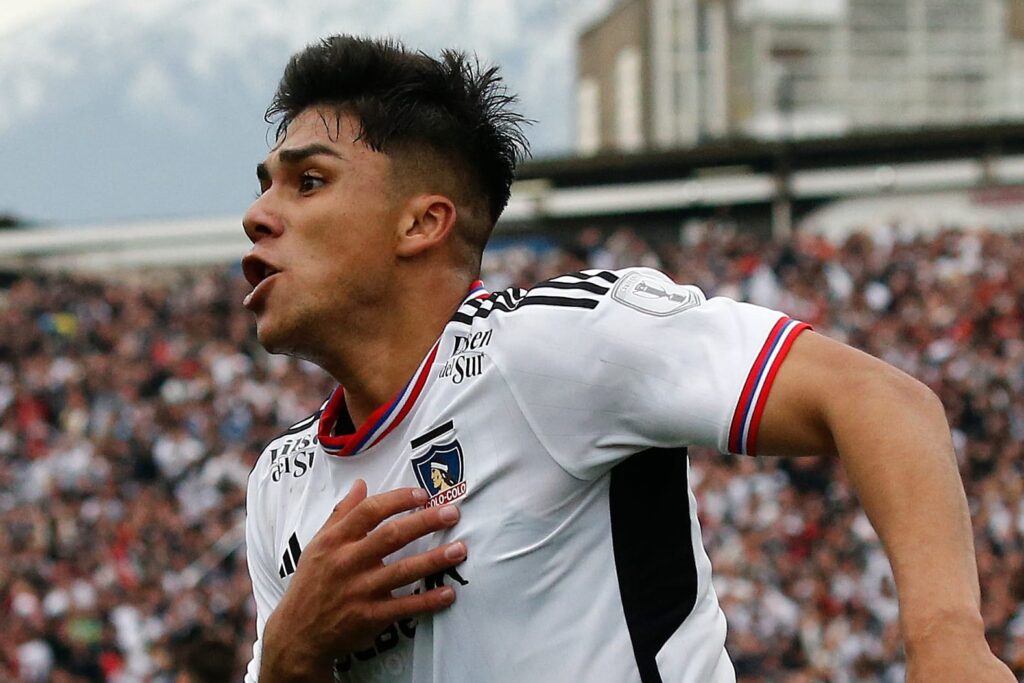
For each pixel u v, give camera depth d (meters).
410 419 7.04
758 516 50.75
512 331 6.72
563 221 94.44
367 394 7.24
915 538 5.49
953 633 5.23
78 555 55.25
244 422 63.75
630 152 93.06
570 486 6.66
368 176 7.10
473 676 6.75
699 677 6.70
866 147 90.56
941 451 5.69
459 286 7.34
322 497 7.45
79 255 100.50
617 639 6.67
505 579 6.67
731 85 125.44
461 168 7.34
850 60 125.12
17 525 57.28
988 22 126.06
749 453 6.32
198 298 77.31
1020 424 58.47
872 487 5.71
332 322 7.09
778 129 120.06
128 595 51.03
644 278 6.75
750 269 71.75
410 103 7.19
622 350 6.44
